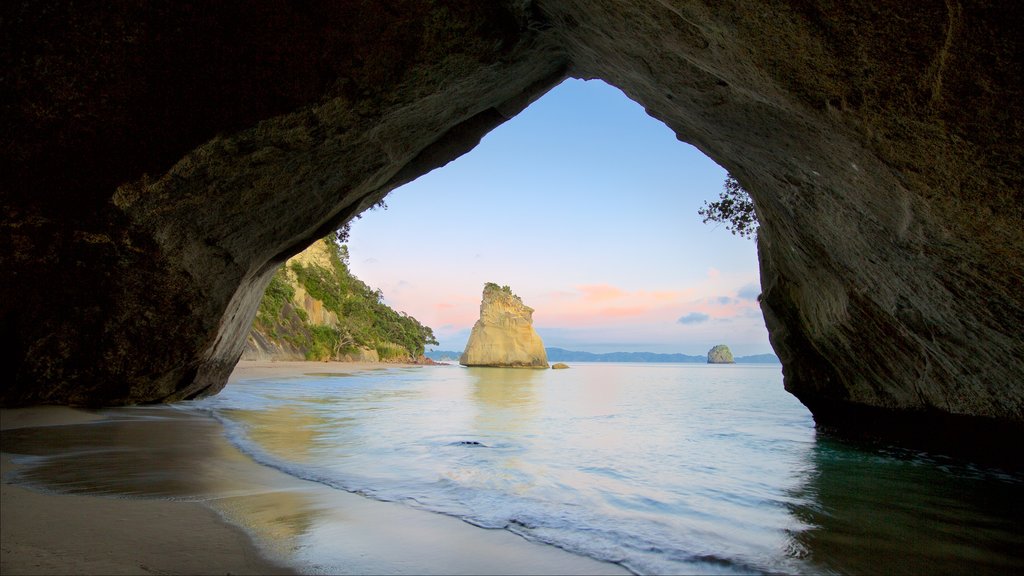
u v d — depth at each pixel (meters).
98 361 7.53
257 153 6.70
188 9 5.68
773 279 10.14
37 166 5.94
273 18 5.89
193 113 6.14
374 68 6.45
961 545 3.78
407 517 3.82
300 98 6.36
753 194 8.60
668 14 4.35
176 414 8.62
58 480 4.16
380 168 8.47
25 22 5.34
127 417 7.79
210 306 8.20
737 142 6.41
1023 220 3.63
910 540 3.85
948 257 4.54
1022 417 5.55
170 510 3.56
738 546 3.57
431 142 9.06
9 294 6.55
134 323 7.52
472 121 9.49
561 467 5.96
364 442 7.20
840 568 3.25
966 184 3.71
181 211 6.82
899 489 5.54
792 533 3.91
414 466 5.66
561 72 9.19
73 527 3.07
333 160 7.52
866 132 3.92
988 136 3.36
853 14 3.26
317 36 6.07
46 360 7.16
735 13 3.67
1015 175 3.44
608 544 3.46
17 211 6.09
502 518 3.91
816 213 6.26
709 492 5.09
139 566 2.60
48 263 6.56
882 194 4.52
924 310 5.72
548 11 6.68
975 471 6.27
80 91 5.72
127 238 6.68
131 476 4.43
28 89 5.57
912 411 7.48
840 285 7.31
